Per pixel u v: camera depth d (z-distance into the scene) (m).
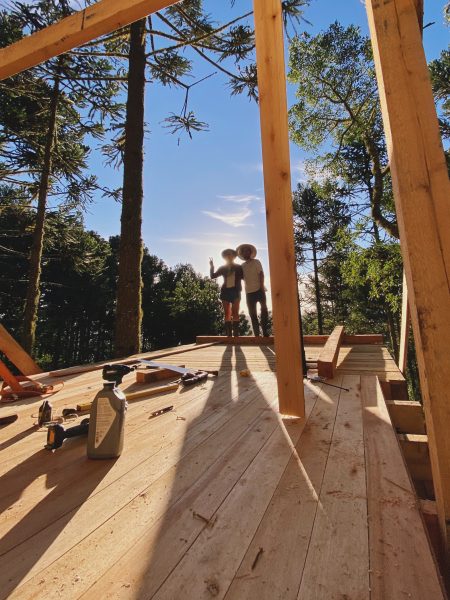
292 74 13.54
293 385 1.84
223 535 0.90
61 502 1.09
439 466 0.89
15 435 1.73
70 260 13.73
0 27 8.48
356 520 0.93
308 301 24.20
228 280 6.02
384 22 1.12
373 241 12.78
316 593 0.70
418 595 0.68
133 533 0.92
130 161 6.16
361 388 2.38
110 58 9.84
